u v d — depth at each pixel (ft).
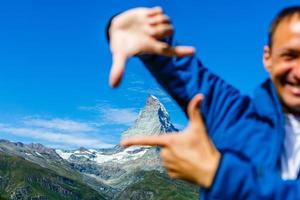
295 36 4.59
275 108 4.85
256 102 4.98
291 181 3.89
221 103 5.17
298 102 4.72
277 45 4.71
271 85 4.95
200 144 3.88
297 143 4.82
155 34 4.32
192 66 5.31
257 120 5.04
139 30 4.35
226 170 3.79
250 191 3.79
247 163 3.86
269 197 3.80
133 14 4.37
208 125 5.16
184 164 3.82
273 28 4.81
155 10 4.33
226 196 3.80
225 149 4.96
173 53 4.42
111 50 4.40
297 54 4.61
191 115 3.95
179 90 5.23
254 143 4.87
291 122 4.88
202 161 3.84
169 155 3.90
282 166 4.77
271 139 4.85
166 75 5.22
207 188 3.83
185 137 3.88
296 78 4.63
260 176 3.85
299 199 3.81
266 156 4.78
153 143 3.90
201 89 5.21
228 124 5.05
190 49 4.42
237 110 5.12
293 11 4.73
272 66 4.81
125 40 4.34
